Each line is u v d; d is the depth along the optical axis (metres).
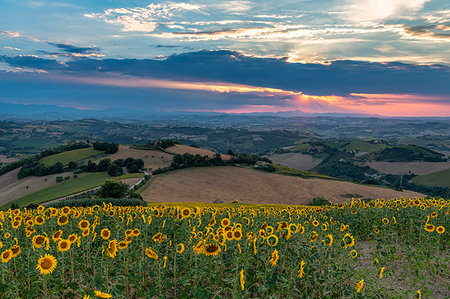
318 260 8.90
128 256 8.49
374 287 8.46
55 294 7.68
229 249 8.52
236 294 6.50
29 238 9.91
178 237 10.68
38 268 6.40
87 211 13.27
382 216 14.58
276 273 8.26
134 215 12.77
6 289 6.98
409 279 10.02
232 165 125.25
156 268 7.59
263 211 15.70
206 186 99.00
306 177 120.81
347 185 109.56
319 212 17.16
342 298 8.16
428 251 10.73
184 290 8.51
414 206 15.82
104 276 7.29
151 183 96.38
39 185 114.06
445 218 13.76
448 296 8.87
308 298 7.84
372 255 11.40
